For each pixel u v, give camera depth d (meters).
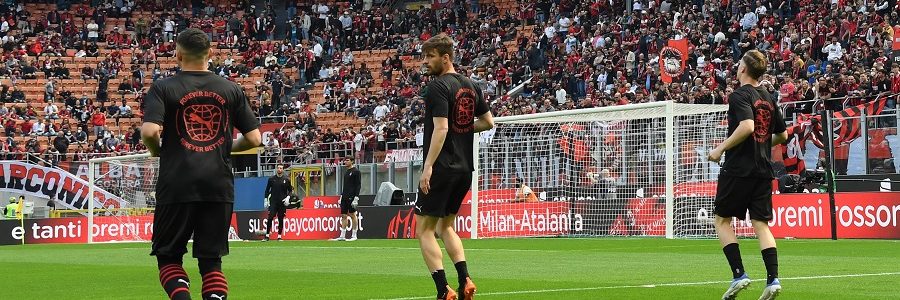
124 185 36.78
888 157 26.36
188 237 8.14
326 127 45.12
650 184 26.03
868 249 18.30
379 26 51.62
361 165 36.59
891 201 22.00
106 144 44.44
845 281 12.13
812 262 15.22
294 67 50.38
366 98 45.88
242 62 51.41
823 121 22.84
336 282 13.37
